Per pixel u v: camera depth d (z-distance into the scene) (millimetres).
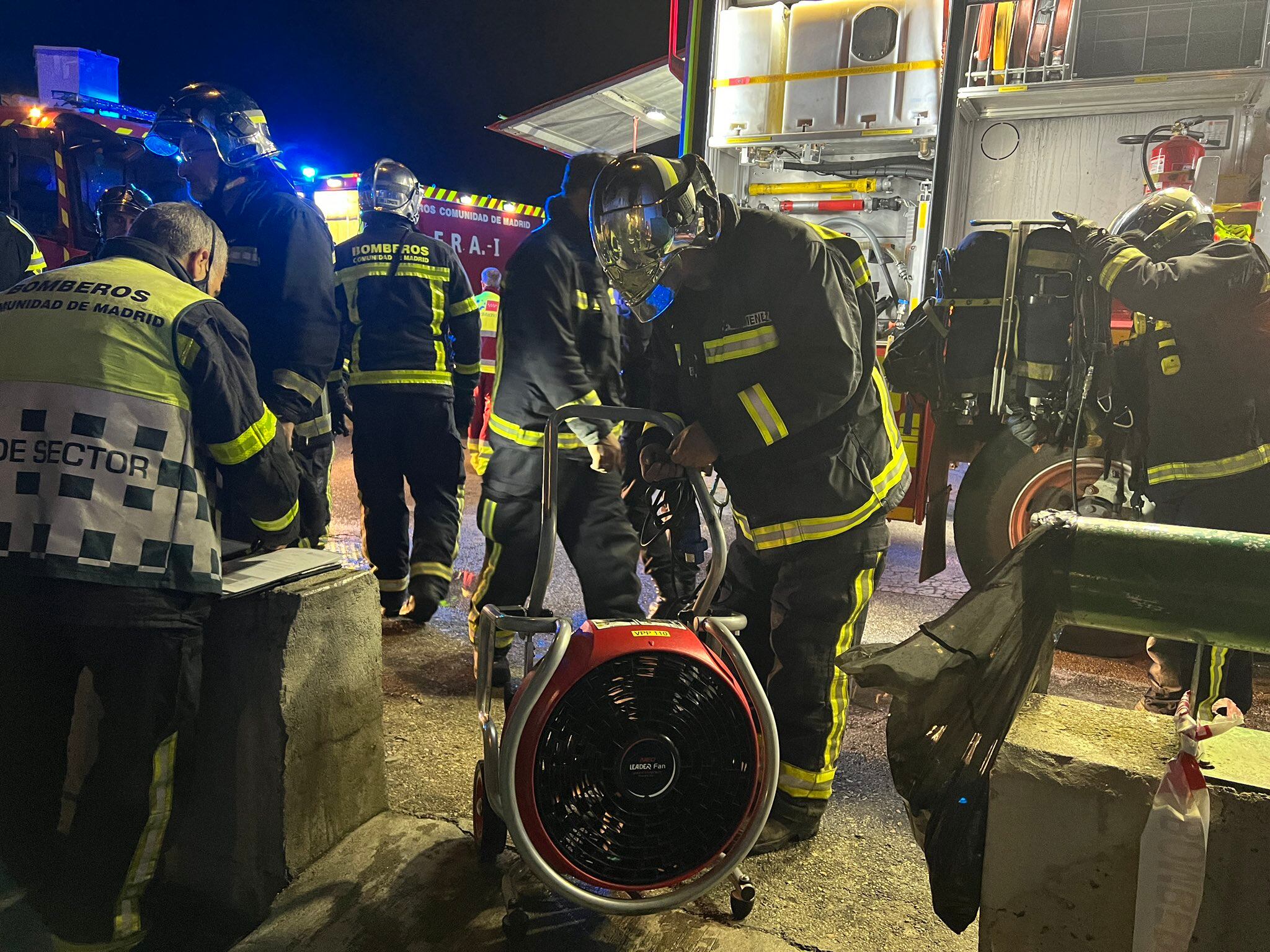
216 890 2172
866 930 1957
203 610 1869
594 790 1570
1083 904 1283
